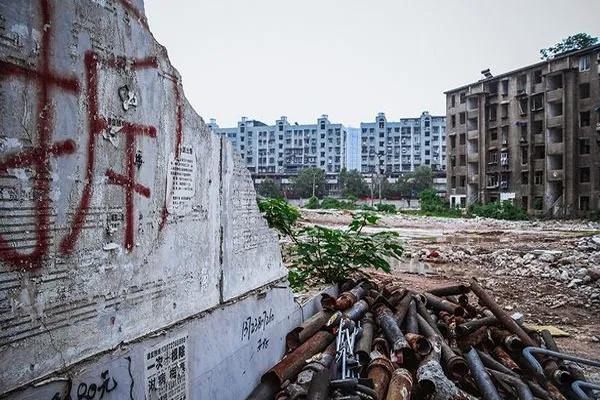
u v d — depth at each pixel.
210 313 3.50
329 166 100.06
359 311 5.34
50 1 2.16
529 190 42.22
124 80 2.63
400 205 69.12
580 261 13.02
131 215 2.69
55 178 2.20
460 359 4.34
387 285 7.04
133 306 2.70
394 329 4.78
